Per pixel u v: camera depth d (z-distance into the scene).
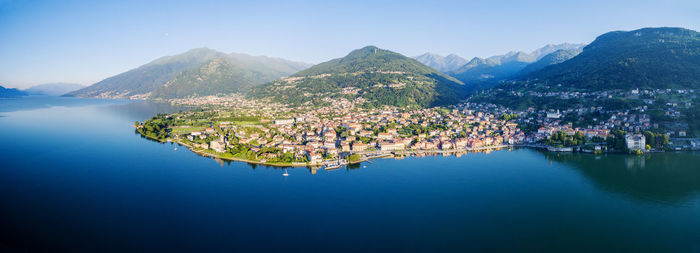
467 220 198.12
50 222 189.62
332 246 167.88
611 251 166.50
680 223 195.75
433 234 181.12
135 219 194.62
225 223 191.12
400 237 177.38
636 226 192.50
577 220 199.62
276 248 165.75
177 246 167.00
